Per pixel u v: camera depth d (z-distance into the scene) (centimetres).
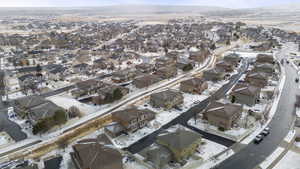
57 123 6384
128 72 10894
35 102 7144
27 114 6988
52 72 11062
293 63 12912
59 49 18325
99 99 8031
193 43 19162
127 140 5753
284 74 10962
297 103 7481
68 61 14375
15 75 11506
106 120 6794
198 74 11456
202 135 5872
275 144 5484
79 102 8256
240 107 6588
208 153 5156
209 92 8844
